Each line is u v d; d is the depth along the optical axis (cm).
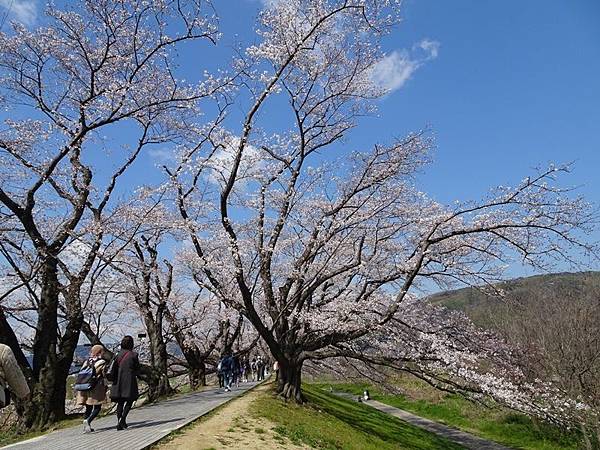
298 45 1509
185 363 2755
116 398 1073
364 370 1995
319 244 1686
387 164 1689
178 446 927
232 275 1695
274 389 1922
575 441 2114
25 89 1570
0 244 1545
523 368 1561
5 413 1653
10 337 1426
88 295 1630
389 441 1789
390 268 1739
